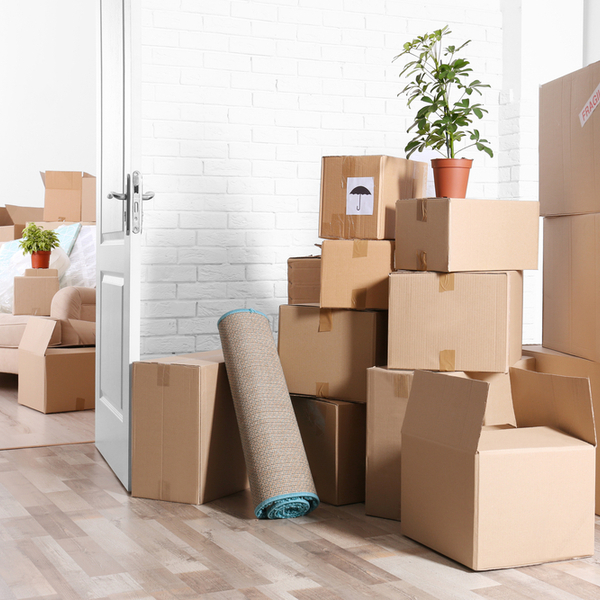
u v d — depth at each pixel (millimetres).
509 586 1767
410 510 2070
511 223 2287
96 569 1839
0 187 5789
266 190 3242
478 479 1828
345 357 2393
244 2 3168
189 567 1856
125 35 2453
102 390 2941
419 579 1802
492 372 2217
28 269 4199
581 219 2355
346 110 3334
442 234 2166
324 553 1963
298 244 3303
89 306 3986
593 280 2293
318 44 3281
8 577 1789
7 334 3967
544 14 3494
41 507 2301
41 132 5863
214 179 3166
